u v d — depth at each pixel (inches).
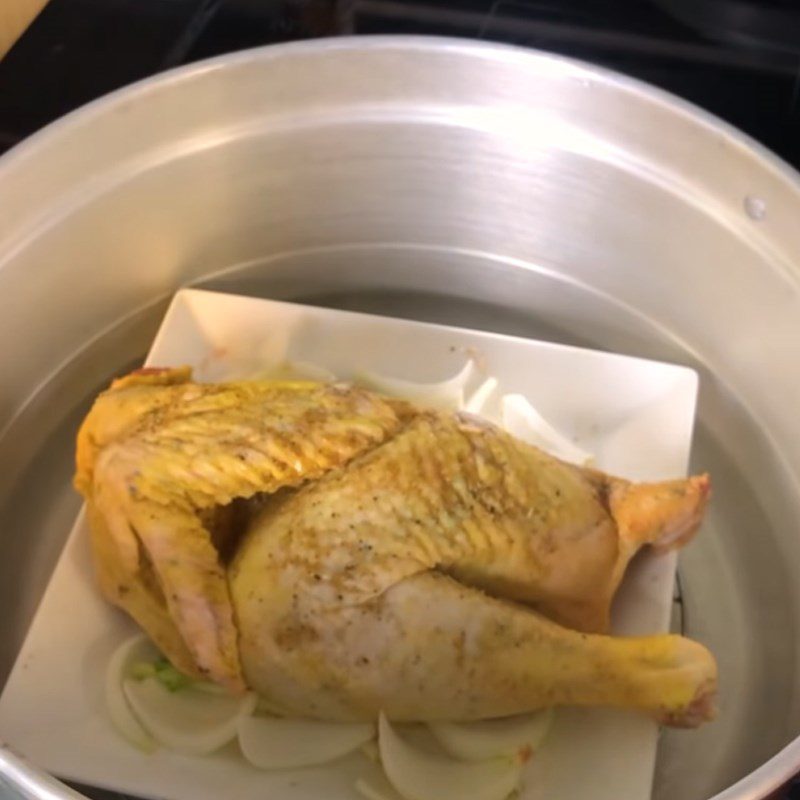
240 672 17.1
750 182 20.6
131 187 21.5
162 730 18.1
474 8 25.0
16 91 23.2
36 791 13.7
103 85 23.3
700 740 19.8
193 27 24.4
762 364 21.9
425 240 24.5
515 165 22.8
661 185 21.8
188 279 23.8
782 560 21.2
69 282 21.8
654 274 23.1
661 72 24.1
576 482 18.1
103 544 18.2
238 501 17.8
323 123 22.2
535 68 21.4
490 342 22.8
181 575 16.8
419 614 16.5
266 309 23.0
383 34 23.9
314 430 17.3
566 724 18.5
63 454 22.5
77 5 24.5
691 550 22.1
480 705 17.3
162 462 17.2
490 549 16.8
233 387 18.5
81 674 18.8
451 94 22.1
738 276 21.7
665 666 17.3
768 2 24.5
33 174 20.1
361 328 23.0
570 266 24.1
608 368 22.5
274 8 24.8
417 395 22.1
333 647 16.6
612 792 18.0
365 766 17.9
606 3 25.0
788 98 23.8
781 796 14.6
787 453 21.5
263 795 17.7
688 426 21.9
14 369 21.6
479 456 17.3
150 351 22.7
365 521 16.6
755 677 20.5
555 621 17.9
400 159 23.0
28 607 21.0
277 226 23.8
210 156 22.0
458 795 17.7
